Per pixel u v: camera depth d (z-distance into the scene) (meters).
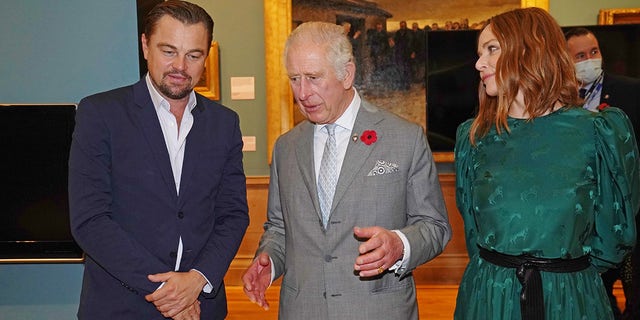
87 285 1.78
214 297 1.78
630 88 3.71
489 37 1.65
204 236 1.79
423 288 4.76
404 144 1.77
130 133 1.72
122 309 1.72
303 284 1.75
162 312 1.66
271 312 4.28
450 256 4.84
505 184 1.61
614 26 4.06
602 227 1.61
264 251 1.83
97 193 1.69
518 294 1.58
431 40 4.50
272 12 4.73
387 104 4.86
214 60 4.77
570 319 1.53
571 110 1.62
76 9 2.25
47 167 2.19
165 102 1.77
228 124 1.88
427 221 1.75
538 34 1.59
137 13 2.25
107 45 2.26
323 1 4.77
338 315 1.71
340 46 1.67
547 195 1.56
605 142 1.57
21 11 2.25
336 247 1.72
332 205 1.73
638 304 3.29
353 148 1.75
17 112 2.18
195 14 1.69
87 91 2.27
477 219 1.69
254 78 4.85
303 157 1.82
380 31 4.80
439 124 4.56
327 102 1.68
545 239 1.55
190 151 1.78
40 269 2.31
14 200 2.20
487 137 1.71
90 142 1.69
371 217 1.72
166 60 1.67
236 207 1.88
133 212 1.71
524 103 1.62
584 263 1.60
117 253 1.64
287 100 4.79
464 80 4.50
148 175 1.71
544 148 1.60
